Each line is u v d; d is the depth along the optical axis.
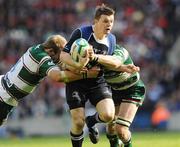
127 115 29.88
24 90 29.75
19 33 89.69
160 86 80.75
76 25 91.94
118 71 28.92
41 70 28.47
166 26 94.19
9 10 94.00
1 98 30.02
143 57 86.81
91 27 28.17
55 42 28.67
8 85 29.77
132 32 91.38
